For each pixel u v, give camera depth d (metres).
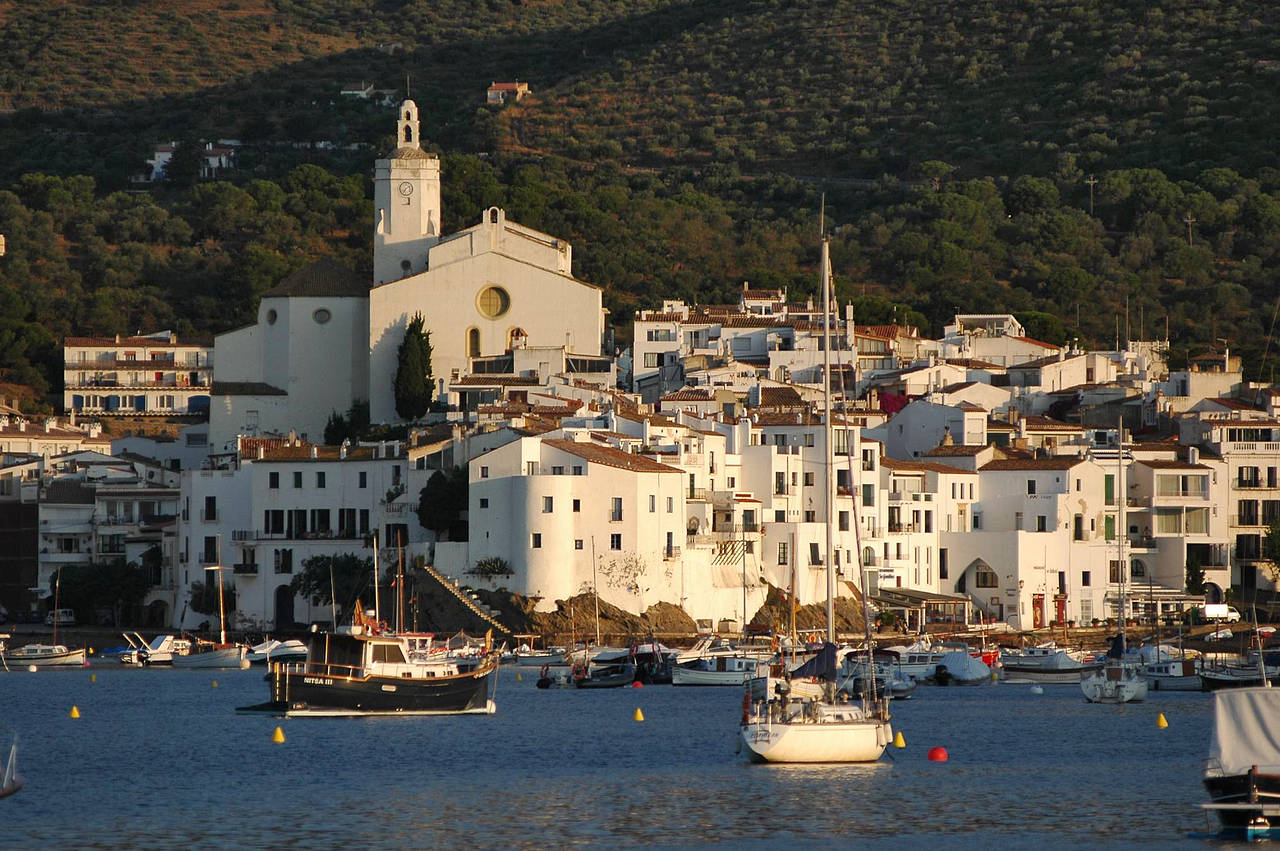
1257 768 181.50
